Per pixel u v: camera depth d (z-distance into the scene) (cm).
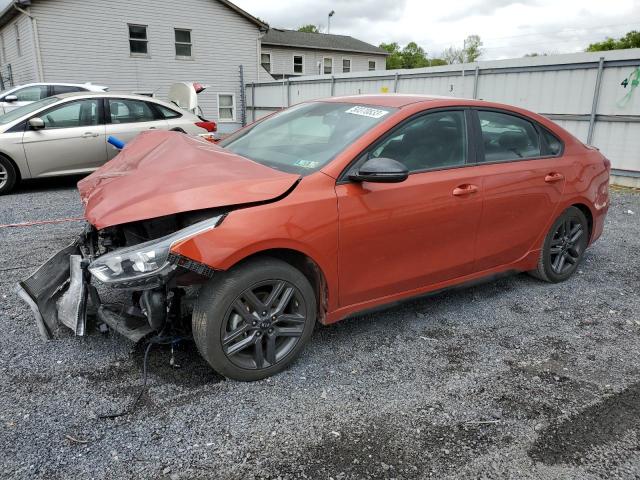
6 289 396
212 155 317
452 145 344
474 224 350
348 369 298
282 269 273
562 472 221
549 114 1066
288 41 3198
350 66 3484
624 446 238
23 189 812
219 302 258
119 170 329
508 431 247
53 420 242
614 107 961
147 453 223
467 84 1219
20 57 1905
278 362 285
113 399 260
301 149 322
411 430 245
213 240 248
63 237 536
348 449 231
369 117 327
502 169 364
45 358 296
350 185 292
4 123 758
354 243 293
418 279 333
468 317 374
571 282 450
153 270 243
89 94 815
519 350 328
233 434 238
